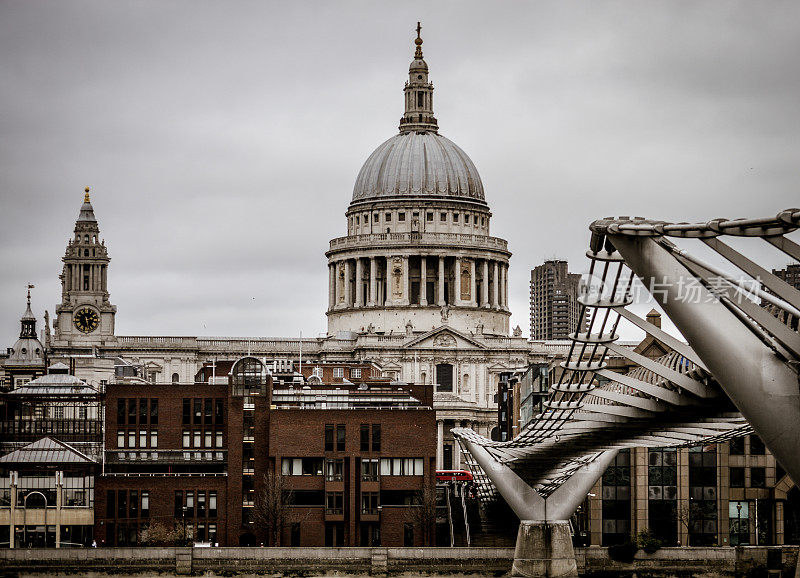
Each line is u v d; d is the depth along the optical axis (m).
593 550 196.88
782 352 93.31
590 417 151.25
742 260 91.00
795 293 89.56
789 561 194.75
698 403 132.00
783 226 85.06
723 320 94.25
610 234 99.31
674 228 94.06
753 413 93.50
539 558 187.50
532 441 171.62
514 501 188.88
